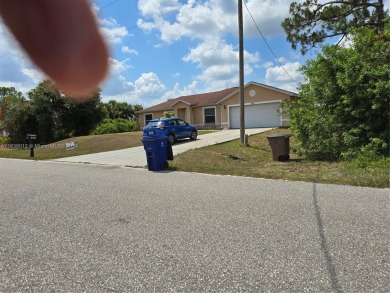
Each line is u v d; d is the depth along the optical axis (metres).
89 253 4.04
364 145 10.77
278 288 3.11
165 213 5.61
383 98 10.30
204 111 31.12
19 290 3.19
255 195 6.66
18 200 6.99
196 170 10.30
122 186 8.15
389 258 3.63
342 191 6.70
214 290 3.12
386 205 5.59
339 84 11.27
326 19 17.72
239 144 16.78
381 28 15.94
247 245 4.14
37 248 4.23
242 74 16.59
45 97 29.83
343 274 3.33
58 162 14.77
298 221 4.95
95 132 32.22
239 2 16.30
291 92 25.86
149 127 19.30
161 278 3.38
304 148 12.58
